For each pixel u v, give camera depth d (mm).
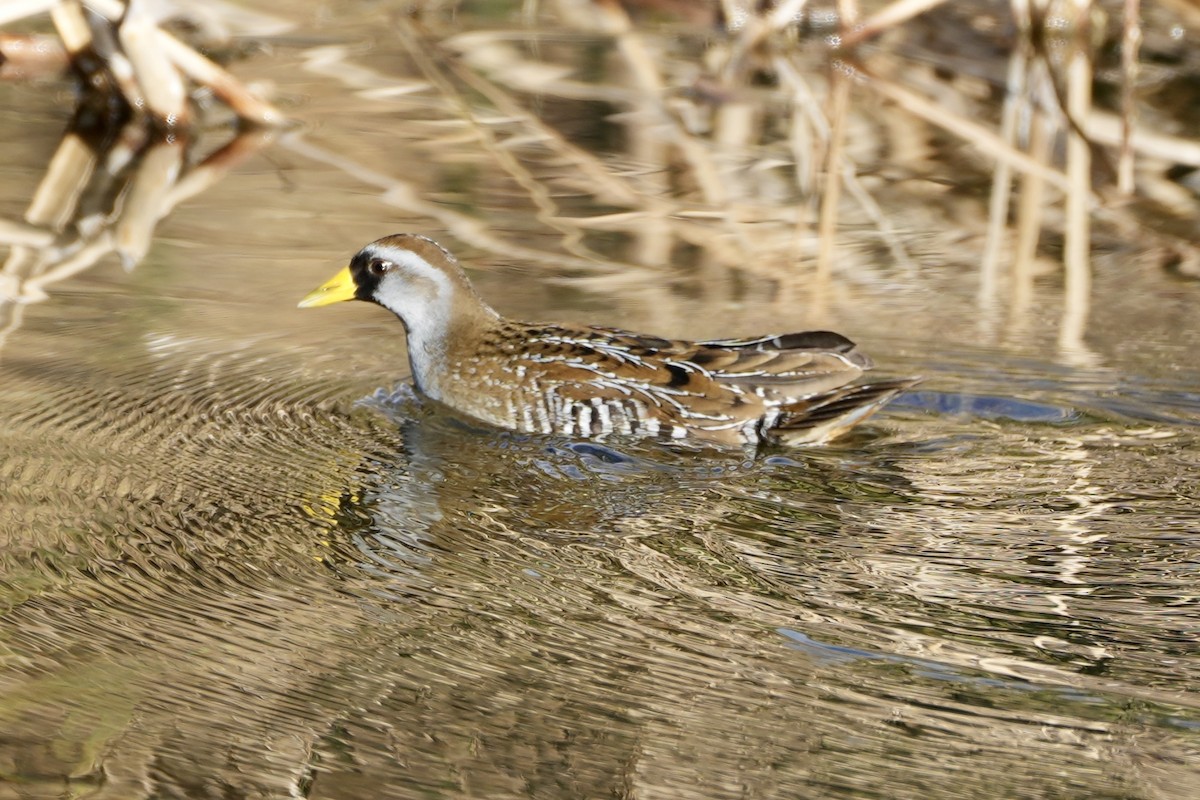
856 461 11359
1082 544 9859
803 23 23594
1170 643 8695
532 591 9375
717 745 7848
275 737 7969
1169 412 12078
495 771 7688
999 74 21875
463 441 11977
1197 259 15680
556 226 16344
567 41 23062
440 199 17016
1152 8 23406
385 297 13016
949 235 16328
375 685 8414
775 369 12055
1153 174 18453
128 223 16203
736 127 19766
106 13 18594
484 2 24312
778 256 15562
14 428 11500
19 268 14938
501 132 19375
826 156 18734
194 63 19156
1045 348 13336
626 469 11336
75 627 8953
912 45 22844
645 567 9656
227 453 11359
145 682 8422
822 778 7570
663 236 16109
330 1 23766
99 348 13156
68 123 19281
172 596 9328
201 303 14281
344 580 9547
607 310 14062
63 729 8000
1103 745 7812
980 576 9469
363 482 11000
